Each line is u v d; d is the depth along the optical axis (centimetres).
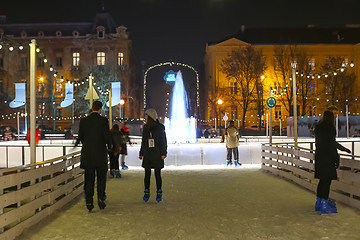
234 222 558
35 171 568
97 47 5994
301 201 724
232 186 926
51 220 584
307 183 876
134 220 580
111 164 1136
